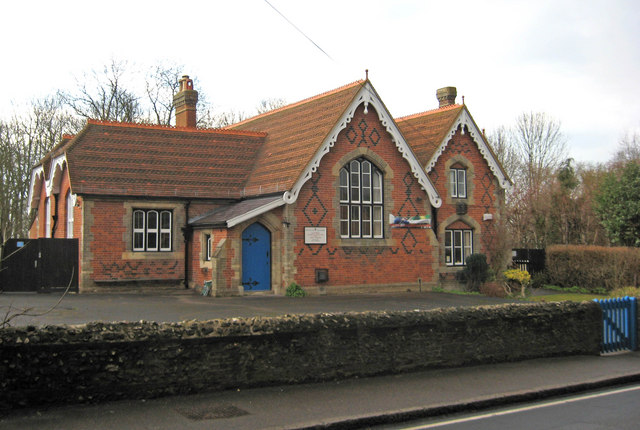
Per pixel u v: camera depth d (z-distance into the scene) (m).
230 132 29.62
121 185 24.38
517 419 9.60
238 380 10.53
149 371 9.82
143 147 26.94
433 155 29.22
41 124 44.34
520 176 56.09
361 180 26.36
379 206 26.67
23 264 23.33
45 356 9.16
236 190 26.80
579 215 41.41
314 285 24.75
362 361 11.75
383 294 25.61
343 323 11.59
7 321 9.07
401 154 27.06
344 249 25.52
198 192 25.83
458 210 30.02
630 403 10.78
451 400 10.30
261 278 24.38
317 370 11.27
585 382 11.95
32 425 8.41
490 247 31.16
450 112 31.02
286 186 24.00
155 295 23.39
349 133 25.80
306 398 10.20
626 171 36.31
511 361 13.76
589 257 30.23
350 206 26.03
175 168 26.52
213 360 10.34
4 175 40.81
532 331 14.17
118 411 9.16
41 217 31.72
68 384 9.28
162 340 9.92
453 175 30.58
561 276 31.64
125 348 9.66
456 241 30.38
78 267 23.80
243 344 10.60
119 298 21.84
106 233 24.00
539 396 11.15
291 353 11.02
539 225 42.72
